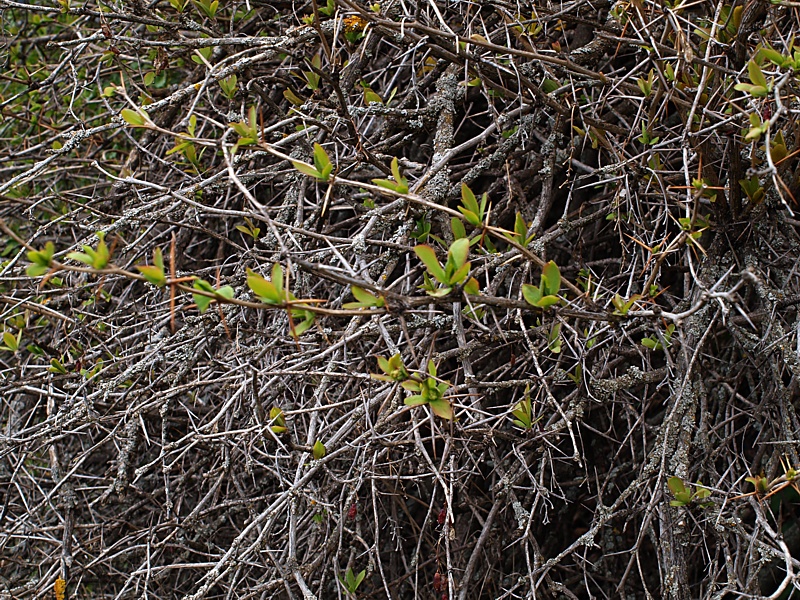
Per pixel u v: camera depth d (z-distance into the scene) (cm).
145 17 107
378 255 102
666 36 92
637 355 104
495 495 101
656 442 96
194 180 103
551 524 119
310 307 76
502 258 90
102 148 130
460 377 105
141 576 109
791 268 96
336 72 94
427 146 115
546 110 100
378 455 94
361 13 89
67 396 99
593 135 98
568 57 97
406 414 98
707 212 101
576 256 104
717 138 96
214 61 114
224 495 112
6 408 124
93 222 109
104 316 106
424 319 92
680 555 91
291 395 107
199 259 128
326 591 107
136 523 121
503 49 90
